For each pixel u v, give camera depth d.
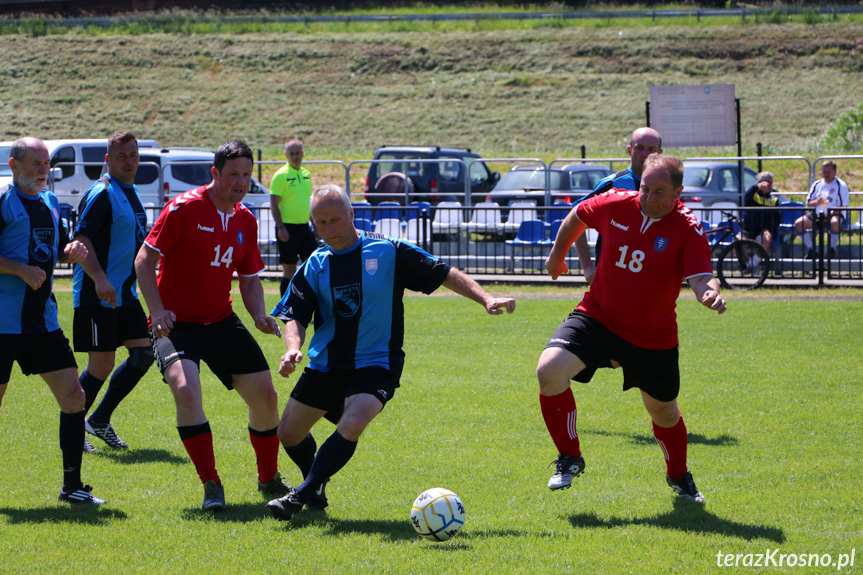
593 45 99.88
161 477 12.41
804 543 9.52
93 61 102.19
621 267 10.61
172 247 11.18
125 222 13.52
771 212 33.53
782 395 17.00
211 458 10.91
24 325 11.12
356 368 10.43
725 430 14.60
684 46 97.56
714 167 40.75
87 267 12.54
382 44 104.81
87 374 13.91
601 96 89.56
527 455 13.43
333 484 12.05
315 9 129.12
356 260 10.41
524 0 126.44
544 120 85.12
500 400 17.05
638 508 10.88
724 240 34.34
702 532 9.91
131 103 93.56
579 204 11.33
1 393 11.34
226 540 9.72
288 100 93.69
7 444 14.11
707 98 39.06
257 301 11.88
